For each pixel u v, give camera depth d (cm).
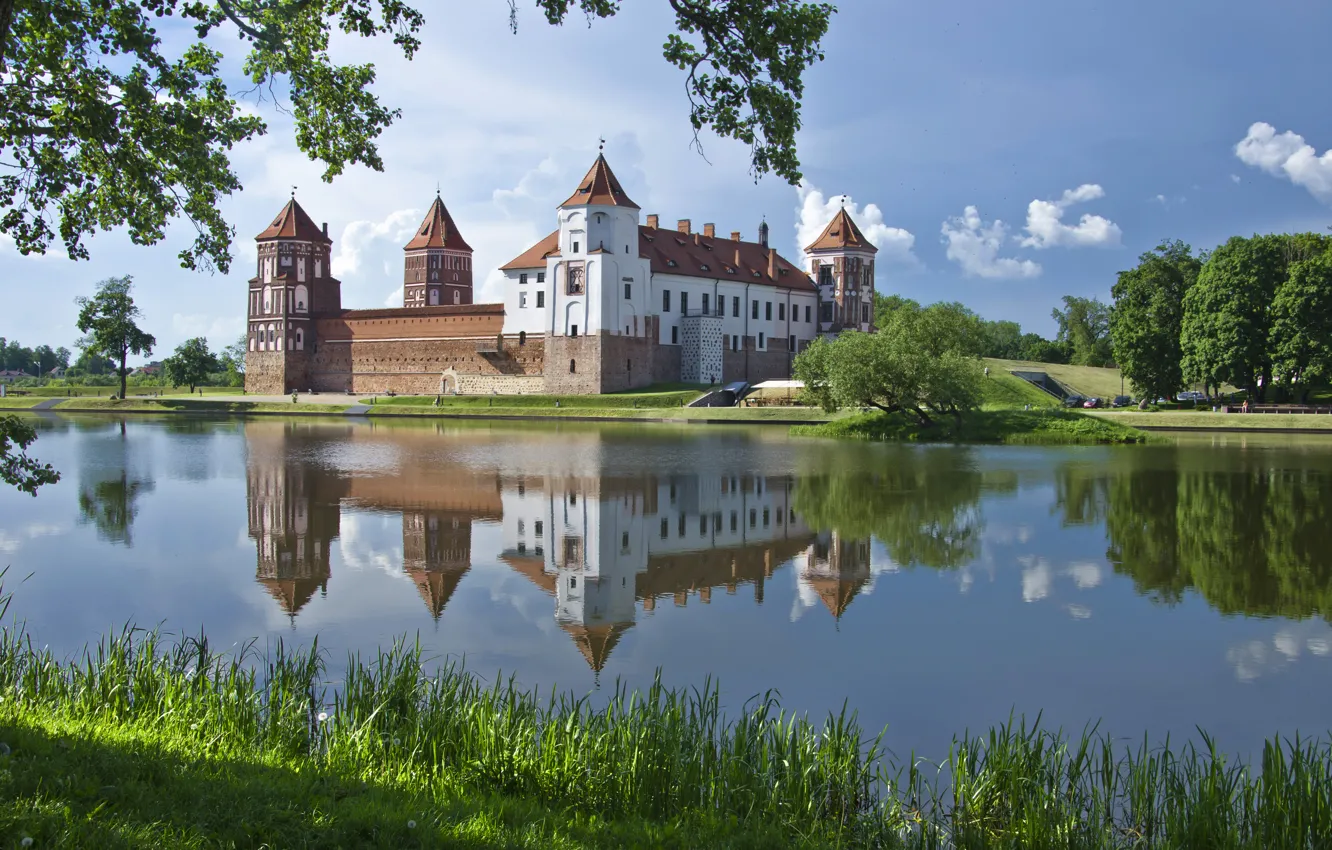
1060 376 12394
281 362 12400
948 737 1346
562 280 10506
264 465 4472
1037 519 3033
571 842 872
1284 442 5884
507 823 905
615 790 1023
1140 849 998
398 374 11819
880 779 1145
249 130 1667
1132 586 2191
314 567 2355
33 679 1266
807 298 12769
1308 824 977
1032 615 1962
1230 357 8419
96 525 2886
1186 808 1015
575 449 5397
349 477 4031
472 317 11294
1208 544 2642
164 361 13100
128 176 1582
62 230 1633
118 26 1472
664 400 9625
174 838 784
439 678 1322
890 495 3538
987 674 1609
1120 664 1661
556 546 2638
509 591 2134
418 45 1600
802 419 8225
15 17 1463
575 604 2027
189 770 934
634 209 10631
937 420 6347
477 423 8262
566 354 10512
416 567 2369
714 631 1839
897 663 1662
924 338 6944
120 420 8381
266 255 12469
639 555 2530
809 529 2889
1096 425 5969
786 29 1273
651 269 10894
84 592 2089
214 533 2775
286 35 1595
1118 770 1141
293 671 1347
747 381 11556
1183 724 1402
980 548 2608
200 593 2092
